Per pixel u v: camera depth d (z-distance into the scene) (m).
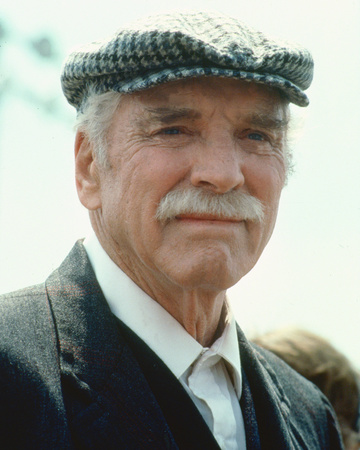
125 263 2.00
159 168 1.87
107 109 1.96
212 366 2.07
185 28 1.84
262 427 2.09
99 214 2.05
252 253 1.97
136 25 1.87
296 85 2.02
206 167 1.86
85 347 1.86
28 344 1.81
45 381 1.76
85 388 1.79
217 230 1.87
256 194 1.96
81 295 1.95
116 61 1.86
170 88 1.87
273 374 2.30
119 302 1.98
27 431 1.71
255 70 1.89
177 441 1.86
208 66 1.83
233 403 2.07
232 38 1.86
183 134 1.90
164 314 1.99
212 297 1.99
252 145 1.97
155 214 1.88
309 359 3.12
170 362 1.96
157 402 1.87
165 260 1.88
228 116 1.90
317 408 2.40
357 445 3.09
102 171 1.99
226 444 1.97
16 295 1.95
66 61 2.03
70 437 1.72
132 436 1.78
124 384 1.83
